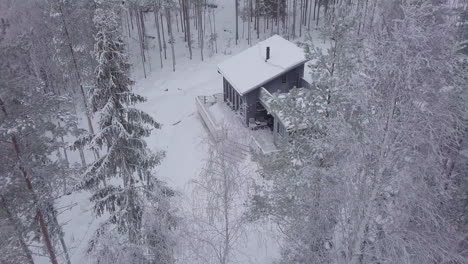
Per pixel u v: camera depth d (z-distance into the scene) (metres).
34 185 13.20
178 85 38.41
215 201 12.62
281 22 52.22
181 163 25.00
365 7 28.66
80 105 34.16
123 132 12.05
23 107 11.47
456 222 10.24
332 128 9.57
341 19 10.88
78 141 12.49
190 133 29.00
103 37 11.19
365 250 9.70
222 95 33.03
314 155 10.98
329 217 10.72
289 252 12.31
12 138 11.65
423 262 8.59
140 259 11.66
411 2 7.32
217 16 55.62
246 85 25.42
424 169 7.99
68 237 19.81
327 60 11.23
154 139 29.20
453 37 7.34
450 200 10.49
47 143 13.66
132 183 13.16
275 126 22.61
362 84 8.52
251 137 19.48
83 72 25.31
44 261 18.77
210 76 39.28
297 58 25.59
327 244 12.12
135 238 12.29
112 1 23.05
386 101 8.23
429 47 7.20
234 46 47.03
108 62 11.47
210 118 28.17
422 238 8.48
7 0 30.98
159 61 44.72
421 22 7.33
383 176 8.78
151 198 12.99
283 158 12.51
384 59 7.73
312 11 55.25
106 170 12.59
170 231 12.12
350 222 10.00
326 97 11.52
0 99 10.97
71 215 21.55
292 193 11.86
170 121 31.94
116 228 12.78
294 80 26.34
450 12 7.47
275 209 12.58
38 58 30.38
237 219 12.39
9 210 12.95
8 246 12.48
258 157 13.91
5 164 12.04
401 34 7.37
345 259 10.47
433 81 7.50
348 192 9.31
